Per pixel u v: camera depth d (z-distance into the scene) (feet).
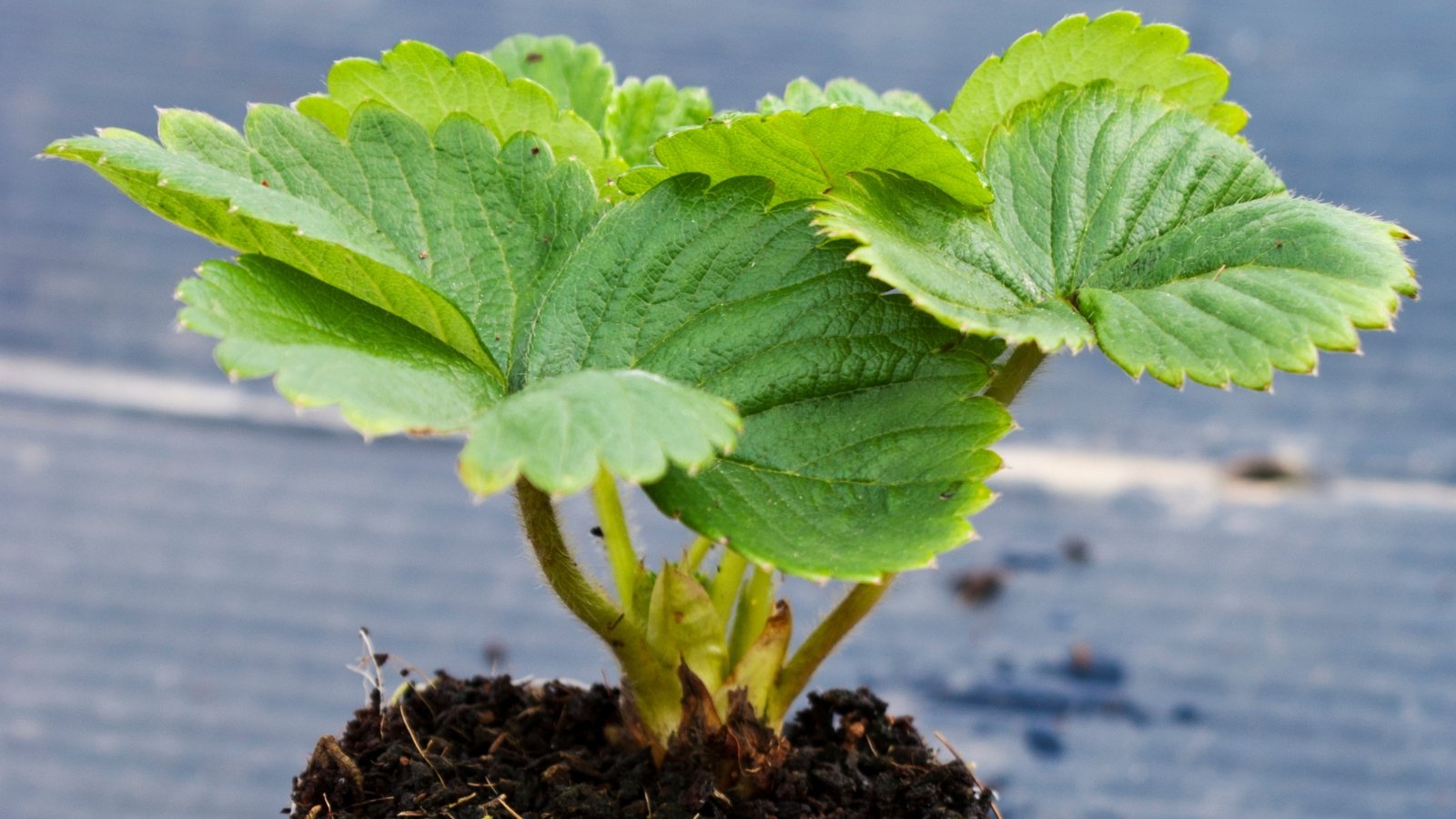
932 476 1.65
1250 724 2.25
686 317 1.68
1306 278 1.66
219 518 2.74
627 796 1.73
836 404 1.67
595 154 1.78
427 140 1.72
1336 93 4.04
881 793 1.75
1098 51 1.76
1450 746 2.21
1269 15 4.43
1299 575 2.61
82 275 3.40
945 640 2.44
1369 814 2.11
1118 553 2.69
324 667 2.39
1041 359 1.72
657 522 2.75
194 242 3.59
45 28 4.10
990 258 1.69
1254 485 2.92
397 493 2.88
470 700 1.81
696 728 1.73
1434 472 2.93
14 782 2.13
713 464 1.65
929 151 1.67
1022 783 2.13
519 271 1.71
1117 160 1.73
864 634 2.44
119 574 2.57
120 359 3.17
